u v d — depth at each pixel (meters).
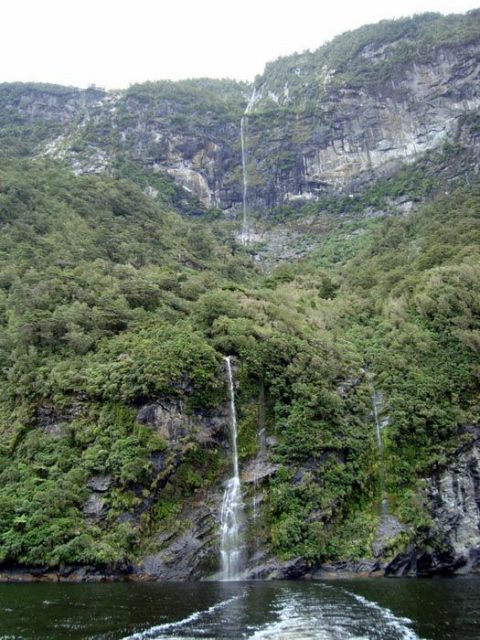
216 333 53.31
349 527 44.28
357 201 142.25
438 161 135.00
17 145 150.00
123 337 51.78
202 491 43.88
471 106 142.50
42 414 46.84
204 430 45.97
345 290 83.75
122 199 108.50
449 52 150.62
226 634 21.61
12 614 25.09
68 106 187.50
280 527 42.53
